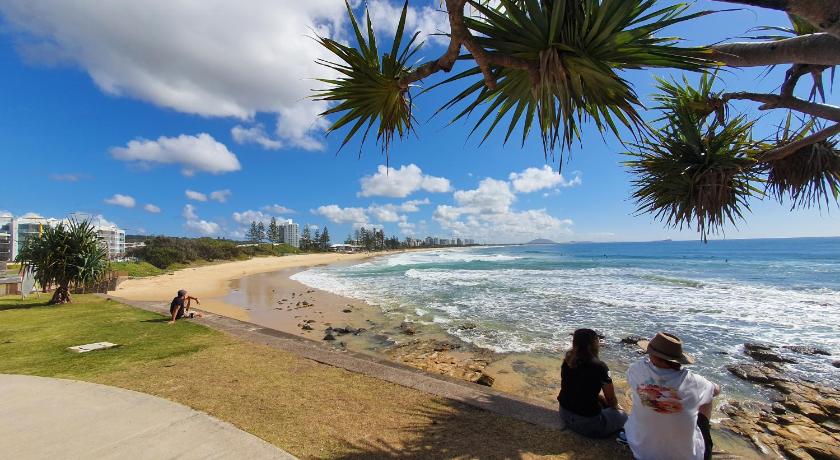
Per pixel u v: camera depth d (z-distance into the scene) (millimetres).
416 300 15055
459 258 57531
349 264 51219
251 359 5270
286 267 46344
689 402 2539
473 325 10164
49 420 3213
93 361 5145
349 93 2879
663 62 2055
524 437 3121
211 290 19875
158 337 6562
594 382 3150
